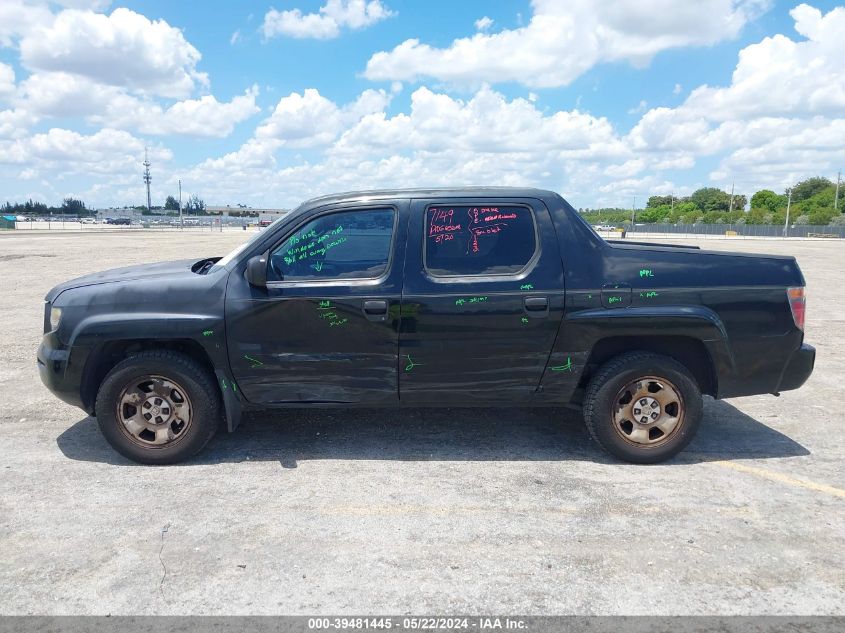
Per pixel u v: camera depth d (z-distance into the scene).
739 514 3.71
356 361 4.29
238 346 4.26
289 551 3.29
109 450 4.71
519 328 4.24
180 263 5.24
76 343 4.27
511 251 4.30
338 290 4.23
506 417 5.46
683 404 4.31
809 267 22.86
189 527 3.54
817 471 4.34
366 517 3.66
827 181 132.12
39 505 3.80
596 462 4.48
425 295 4.21
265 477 4.21
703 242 54.28
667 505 3.82
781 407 5.86
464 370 4.32
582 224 4.38
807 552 3.29
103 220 125.12
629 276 4.26
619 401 4.35
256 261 4.09
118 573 3.10
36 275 17.08
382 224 4.32
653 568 3.14
